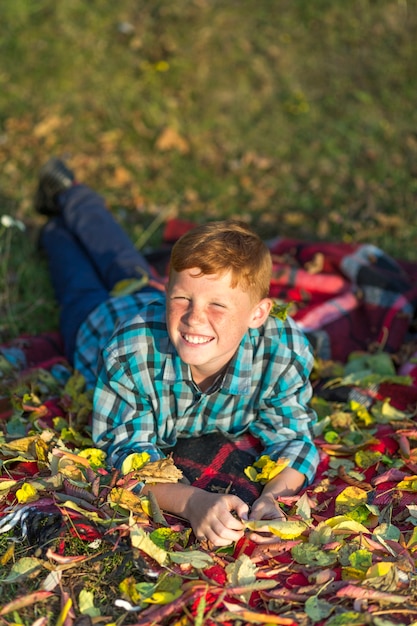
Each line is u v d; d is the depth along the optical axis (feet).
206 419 10.29
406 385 11.96
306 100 22.88
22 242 16.53
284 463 9.70
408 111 22.52
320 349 13.20
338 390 11.93
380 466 10.36
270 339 10.00
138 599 7.97
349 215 18.60
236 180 19.95
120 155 20.53
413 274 15.47
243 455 10.39
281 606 8.12
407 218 18.39
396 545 8.77
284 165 20.56
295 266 15.08
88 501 9.08
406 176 20.01
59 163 15.42
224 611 7.97
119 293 12.65
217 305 8.79
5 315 14.23
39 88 22.25
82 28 24.08
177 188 19.51
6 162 19.76
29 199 18.34
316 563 8.50
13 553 8.66
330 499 9.66
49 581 8.18
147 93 22.52
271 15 25.41
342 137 21.66
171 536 8.71
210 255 8.68
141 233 17.44
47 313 14.60
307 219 18.56
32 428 10.69
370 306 13.98
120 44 23.90
